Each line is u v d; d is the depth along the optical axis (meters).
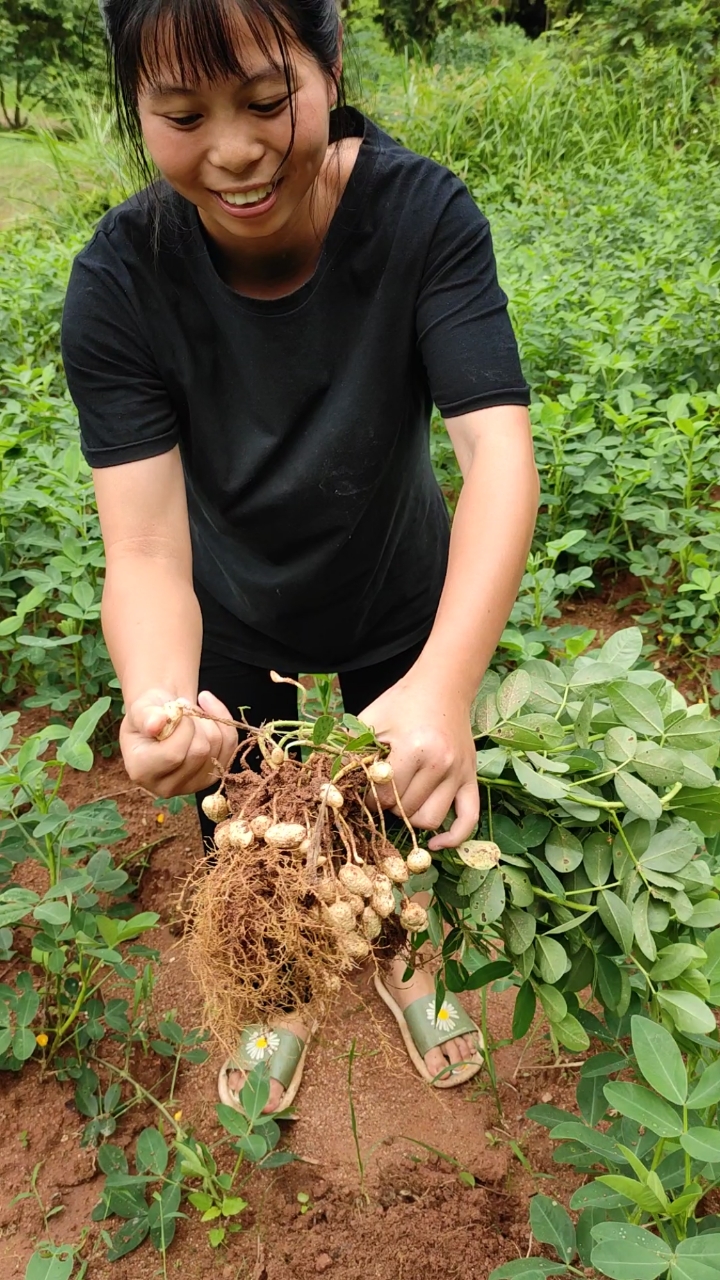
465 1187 1.82
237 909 1.10
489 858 1.18
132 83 1.18
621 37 10.27
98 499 1.54
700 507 3.62
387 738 1.14
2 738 1.98
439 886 1.32
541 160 8.43
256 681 2.05
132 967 2.13
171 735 1.17
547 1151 1.88
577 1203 1.39
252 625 1.91
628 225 5.89
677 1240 1.39
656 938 1.34
